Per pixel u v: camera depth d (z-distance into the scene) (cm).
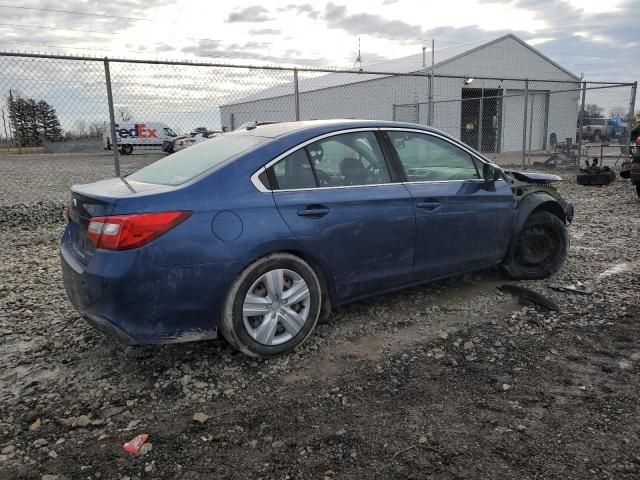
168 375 341
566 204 541
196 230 320
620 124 2308
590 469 243
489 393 314
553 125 3175
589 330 401
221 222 327
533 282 512
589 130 3145
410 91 2678
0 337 405
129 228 307
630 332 396
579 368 343
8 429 285
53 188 1443
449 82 2795
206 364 354
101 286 310
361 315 435
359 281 392
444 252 436
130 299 309
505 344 380
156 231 310
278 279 350
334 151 388
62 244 374
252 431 282
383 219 392
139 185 353
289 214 351
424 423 285
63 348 384
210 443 272
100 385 331
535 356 360
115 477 247
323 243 365
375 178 402
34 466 255
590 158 2091
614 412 290
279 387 327
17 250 703
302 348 376
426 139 442
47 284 539
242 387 327
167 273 313
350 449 264
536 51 3059
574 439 267
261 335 348
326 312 387
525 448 261
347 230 375
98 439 277
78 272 329
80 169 2172
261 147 362
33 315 450
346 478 243
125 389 326
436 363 354
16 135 2817
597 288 493
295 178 365
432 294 482
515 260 510
